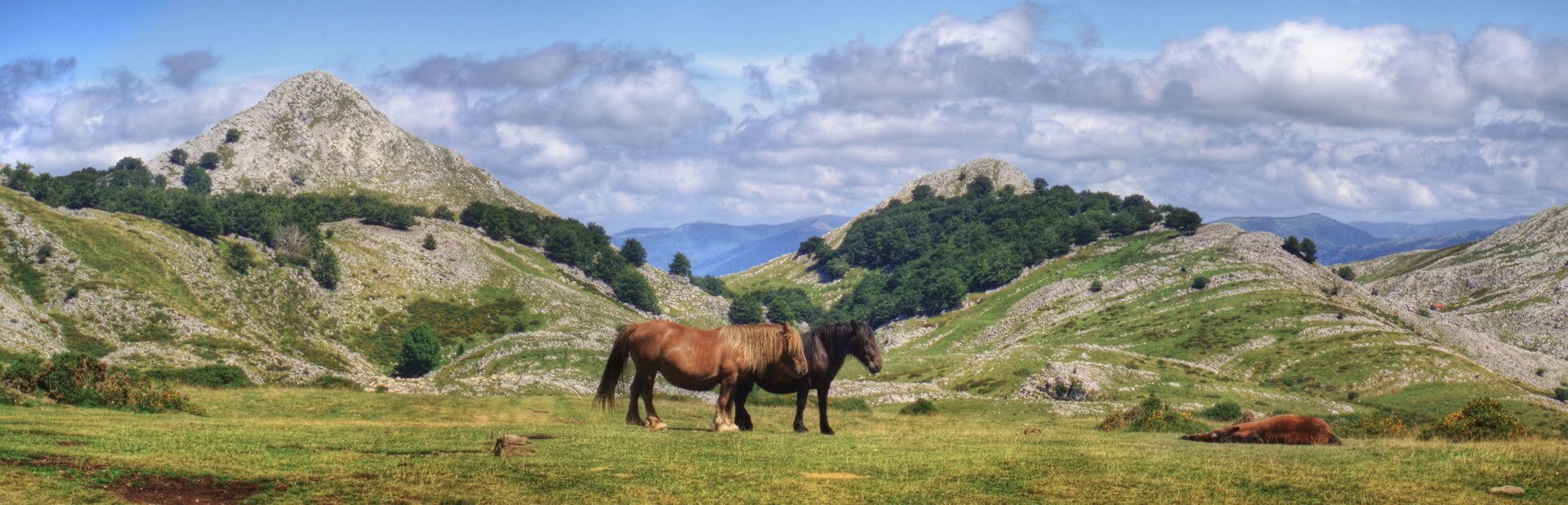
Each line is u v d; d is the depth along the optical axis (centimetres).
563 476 1470
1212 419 7631
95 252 15375
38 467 1383
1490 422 2686
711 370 2189
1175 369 12900
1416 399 13338
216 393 4138
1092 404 7844
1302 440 2019
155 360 9050
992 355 14488
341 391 4594
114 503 1242
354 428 2178
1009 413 7531
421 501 1309
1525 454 1672
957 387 12688
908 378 14012
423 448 1773
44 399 3069
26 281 13775
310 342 17138
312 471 1476
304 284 19375
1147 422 3553
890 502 1336
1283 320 18200
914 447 1862
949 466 1599
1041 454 1742
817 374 2262
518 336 16212
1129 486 1424
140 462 1473
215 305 16100
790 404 5916
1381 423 3147
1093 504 1318
